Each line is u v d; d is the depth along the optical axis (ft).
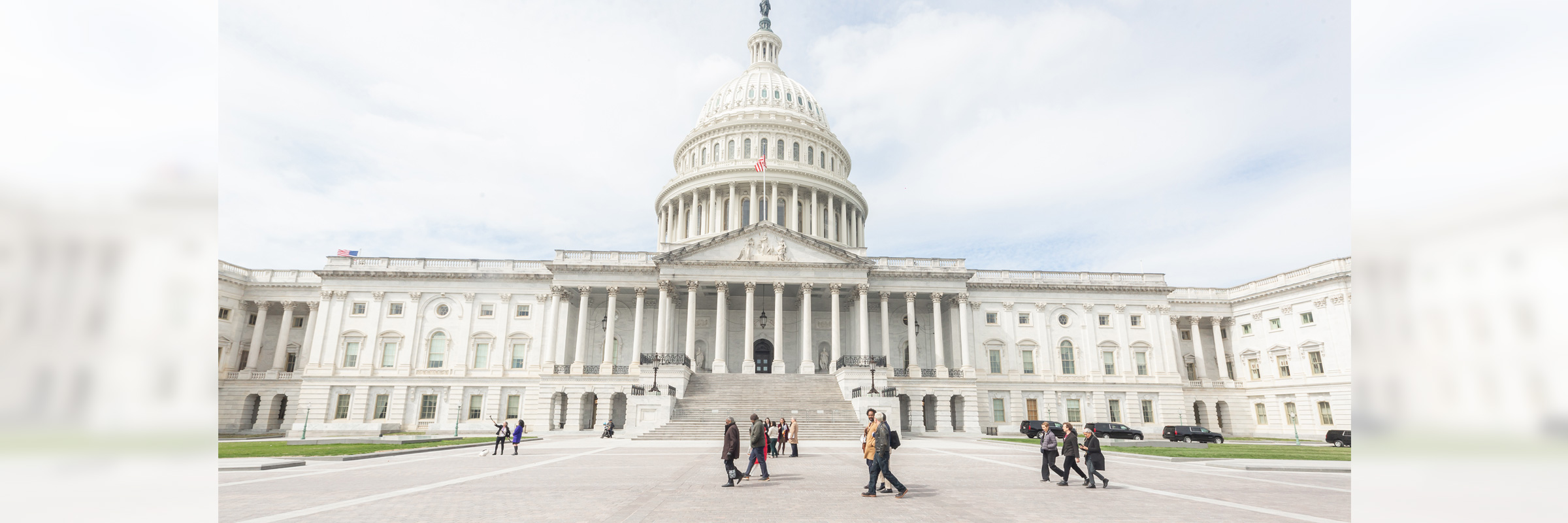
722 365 186.39
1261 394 208.64
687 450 98.37
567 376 185.78
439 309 200.03
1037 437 161.17
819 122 311.88
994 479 59.57
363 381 190.60
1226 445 140.87
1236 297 220.23
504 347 196.54
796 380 171.12
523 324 199.62
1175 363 210.59
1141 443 138.10
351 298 198.59
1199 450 107.45
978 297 211.61
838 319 192.75
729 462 53.98
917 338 216.74
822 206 274.98
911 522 38.47
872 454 47.96
